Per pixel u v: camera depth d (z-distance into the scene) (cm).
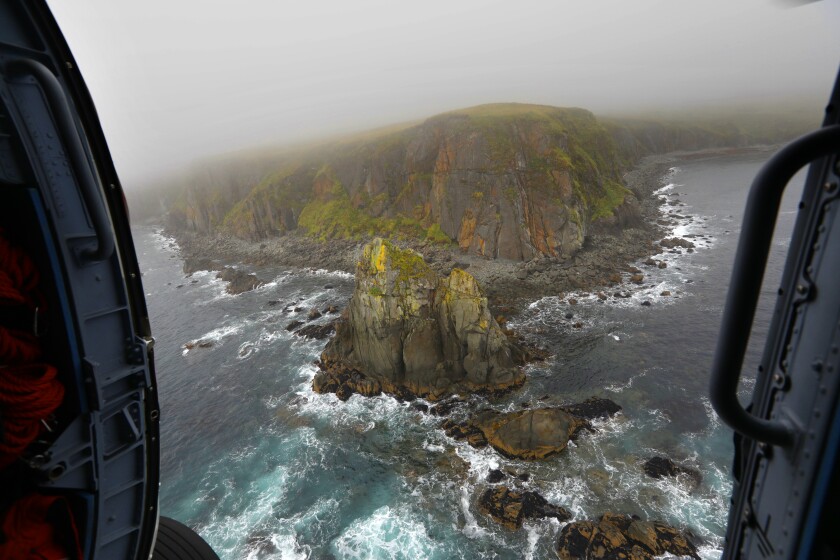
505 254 8081
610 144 11569
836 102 350
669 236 8781
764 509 423
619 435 3738
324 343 6038
